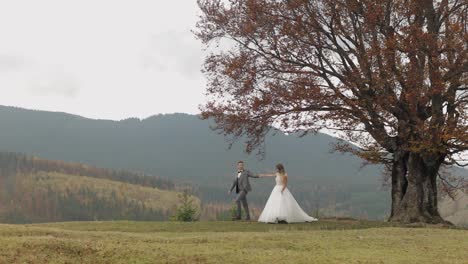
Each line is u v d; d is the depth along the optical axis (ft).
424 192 73.20
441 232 55.21
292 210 68.49
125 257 36.63
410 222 71.00
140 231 58.65
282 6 71.82
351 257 38.14
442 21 73.67
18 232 44.14
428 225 65.92
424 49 63.98
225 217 94.79
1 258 34.53
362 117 70.08
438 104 70.03
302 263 35.78
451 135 63.82
